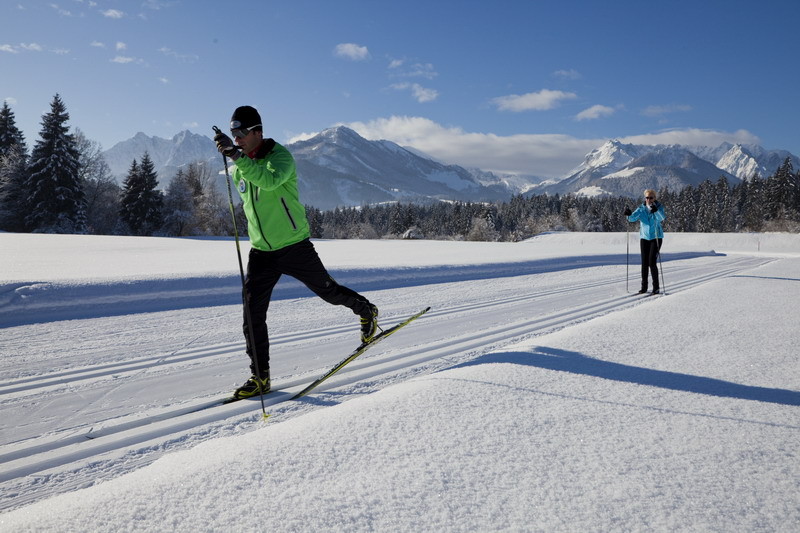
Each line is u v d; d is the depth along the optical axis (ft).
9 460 7.30
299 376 11.70
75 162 137.28
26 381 11.14
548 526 4.53
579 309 21.81
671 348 11.85
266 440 6.45
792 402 8.05
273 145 9.95
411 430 6.73
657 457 5.98
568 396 8.23
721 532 4.44
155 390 10.66
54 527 4.42
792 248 137.08
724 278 30.27
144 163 156.04
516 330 17.11
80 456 7.47
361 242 119.24
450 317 19.69
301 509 4.76
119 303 20.08
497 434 6.63
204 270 26.94
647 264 26.84
